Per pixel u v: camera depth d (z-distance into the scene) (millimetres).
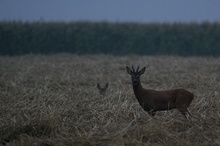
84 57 123750
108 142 33312
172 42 149750
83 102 47344
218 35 148000
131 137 34812
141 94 41375
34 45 154125
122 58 114812
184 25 150750
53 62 101875
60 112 41656
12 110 43344
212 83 59500
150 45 151500
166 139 33969
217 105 44000
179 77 69125
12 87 58406
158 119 38875
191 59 106938
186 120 39094
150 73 75188
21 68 85562
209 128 37188
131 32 152625
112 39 153250
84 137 34094
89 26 154625
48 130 36531
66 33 154125
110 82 64938
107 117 40688
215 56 141875
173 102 40250
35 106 45438
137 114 40906
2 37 152375
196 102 45688
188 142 33281
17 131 36219
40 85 60156
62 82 63156
